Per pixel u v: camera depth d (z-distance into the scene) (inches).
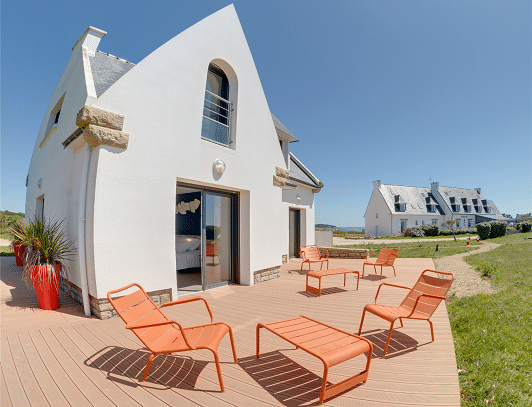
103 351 135.9
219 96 284.5
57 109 355.3
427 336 158.4
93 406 91.8
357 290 276.2
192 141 241.9
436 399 96.8
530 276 300.0
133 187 199.3
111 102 189.0
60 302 219.0
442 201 2065.7
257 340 130.9
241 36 303.7
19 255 391.9
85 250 188.4
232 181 280.2
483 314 189.2
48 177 320.8
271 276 334.0
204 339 111.3
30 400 94.6
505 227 1061.1
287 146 484.4
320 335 116.3
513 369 122.3
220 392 101.3
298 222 538.6
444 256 536.4
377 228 1892.2
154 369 118.9
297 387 105.0
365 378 105.3
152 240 209.2
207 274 275.4
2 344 142.3
